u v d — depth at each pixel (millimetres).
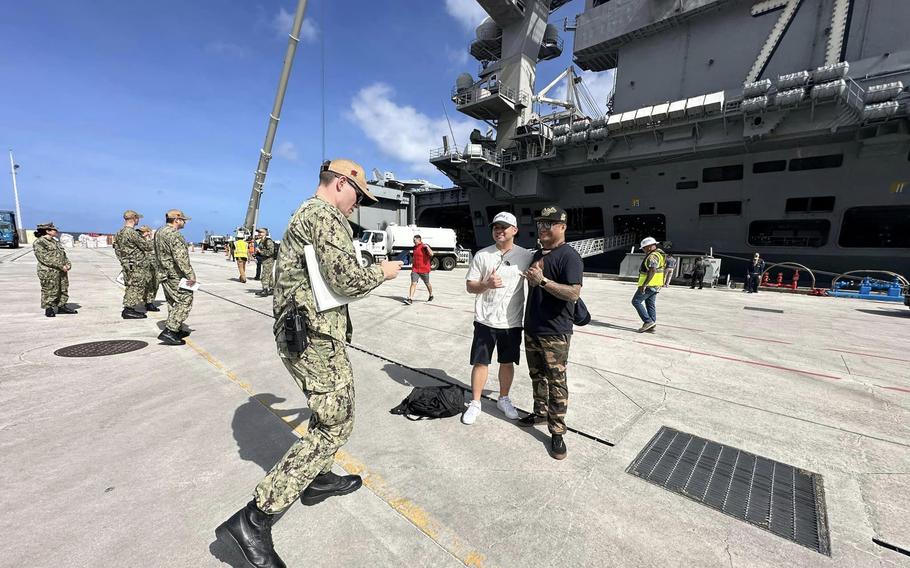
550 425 2352
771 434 2695
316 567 1476
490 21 27109
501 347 2803
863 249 15852
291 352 1610
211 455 2242
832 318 8273
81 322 5699
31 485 1922
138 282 6121
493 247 2820
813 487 2080
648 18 18844
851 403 3299
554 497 1943
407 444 2445
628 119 17391
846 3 14438
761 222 18203
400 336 5359
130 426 2580
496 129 25469
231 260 23594
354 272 1560
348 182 1726
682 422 2865
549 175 23516
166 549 1537
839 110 13688
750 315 8422
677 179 19344
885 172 14477
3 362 3850
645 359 4582
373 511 1815
